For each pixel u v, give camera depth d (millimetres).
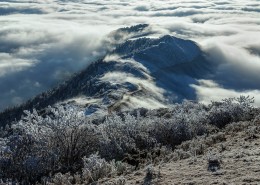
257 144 9789
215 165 7676
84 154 11641
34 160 10031
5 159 10070
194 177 7078
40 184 9070
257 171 6863
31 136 11164
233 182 6395
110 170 8961
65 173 9781
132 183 7359
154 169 8086
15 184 9219
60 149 11461
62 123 11578
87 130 11992
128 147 12094
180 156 9648
